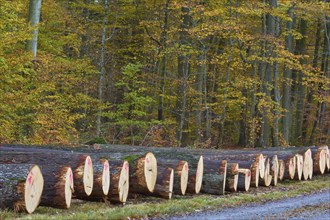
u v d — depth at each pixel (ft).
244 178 67.15
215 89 143.95
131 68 105.91
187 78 123.85
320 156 89.92
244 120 132.46
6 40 76.43
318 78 120.06
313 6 112.37
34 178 42.11
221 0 119.65
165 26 118.73
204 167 63.16
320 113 156.87
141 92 117.80
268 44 116.16
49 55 96.02
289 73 133.69
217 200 54.54
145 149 71.05
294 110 169.78
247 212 48.85
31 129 85.81
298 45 149.69
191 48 117.70
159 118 122.21
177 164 57.93
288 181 82.99
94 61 123.65
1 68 75.31
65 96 100.53
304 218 46.42
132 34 134.21
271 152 83.30
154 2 123.65
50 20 118.83
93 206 46.98
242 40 108.06
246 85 113.60
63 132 87.30
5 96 77.25
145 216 43.32
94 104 109.70
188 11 119.65
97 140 80.59
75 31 120.26
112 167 50.42
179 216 44.65
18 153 49.98
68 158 48.08
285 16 109.29
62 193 43.21
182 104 122.52
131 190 52.95
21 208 41.32
